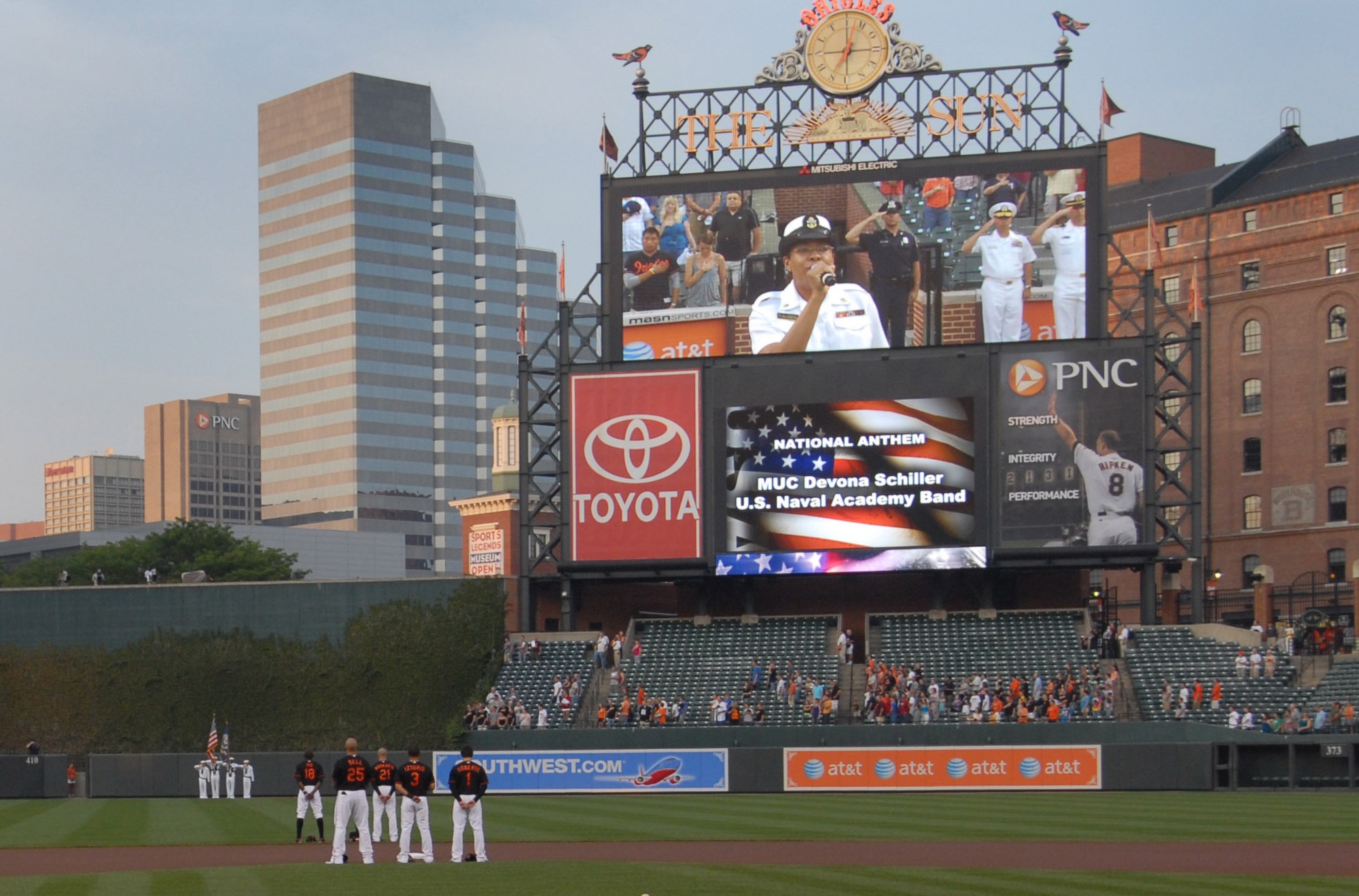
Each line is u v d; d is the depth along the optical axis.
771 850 35.78
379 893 27.23
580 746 66.00
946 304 71.38
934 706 65.94
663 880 28.81
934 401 70.69
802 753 61.22
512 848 37.72
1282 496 104.00
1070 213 71.06
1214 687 64.94
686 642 74.06
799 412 71.62
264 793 65.81
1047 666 69.31
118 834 44.31
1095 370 69.94
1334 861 32.22
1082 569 71.94
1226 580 105.81
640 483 72.56
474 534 107.19
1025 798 55.59
